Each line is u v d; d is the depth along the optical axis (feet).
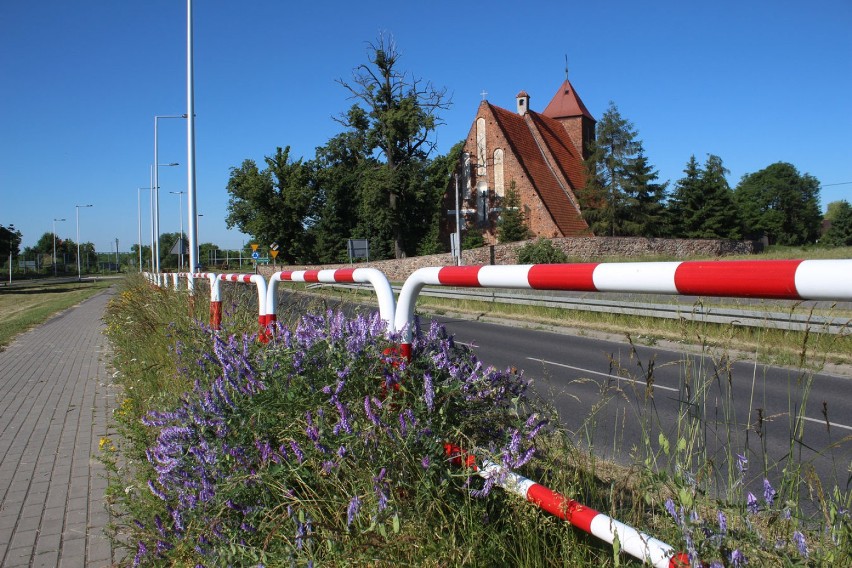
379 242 205.87
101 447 18.69
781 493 7.11
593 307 55.11
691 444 9.06
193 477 10.32
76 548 13.53
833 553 6.21
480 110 171.63
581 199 159.84
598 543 7.56
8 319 80.12
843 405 23.11
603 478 10.25
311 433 8.89
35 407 27.30
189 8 56.54
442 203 182.29
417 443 8.30
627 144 153.99
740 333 11.59
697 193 179.11
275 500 9.27
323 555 7.80
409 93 185.37
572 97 200.44
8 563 12.94
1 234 254.88
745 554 5.96
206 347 15.21
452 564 7.27
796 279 4.09
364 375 9.50
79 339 52.90
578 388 26.86
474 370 9.54
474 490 7.96
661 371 30.96
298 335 11.43
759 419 8.35
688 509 6.37
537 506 7.54
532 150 177.27
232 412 10.26
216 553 9.11
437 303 77.20
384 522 7.59
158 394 18.26
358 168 199.21
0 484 17.58
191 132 56.70
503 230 158.20
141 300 38.42
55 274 329.93
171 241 336.70
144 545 10.74
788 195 282.36
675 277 4.86
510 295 66.85
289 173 226.58
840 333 8.27
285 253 230.48
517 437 8.23
